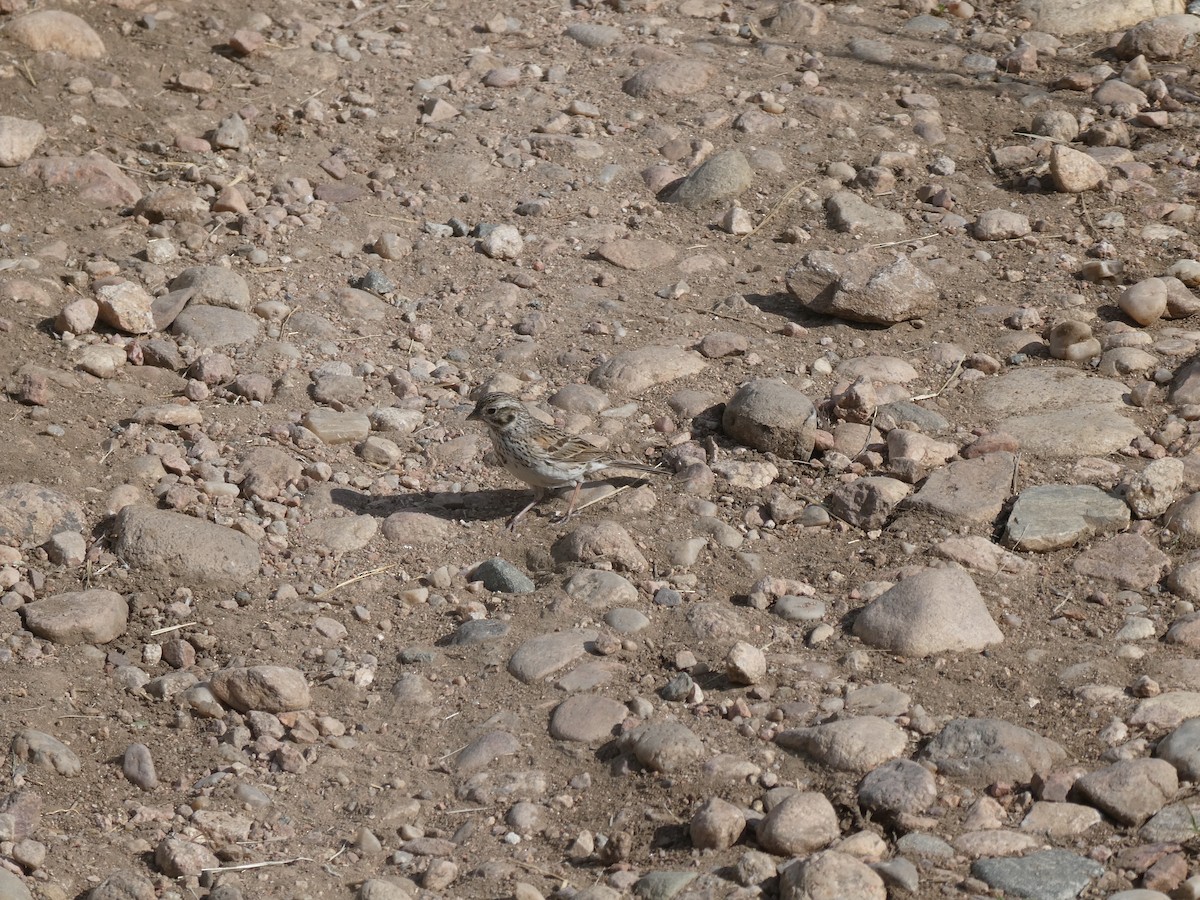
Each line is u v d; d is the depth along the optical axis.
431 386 14.39
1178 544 11.72
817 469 13.10
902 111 18.89
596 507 12.71
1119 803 8.81
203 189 17.03
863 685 10.30
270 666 10.54
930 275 15.89
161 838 9.34
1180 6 20.92
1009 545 11.81
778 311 15.49
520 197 17.34
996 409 13.73
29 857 8.91
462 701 10.56
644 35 20.75
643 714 10.20
